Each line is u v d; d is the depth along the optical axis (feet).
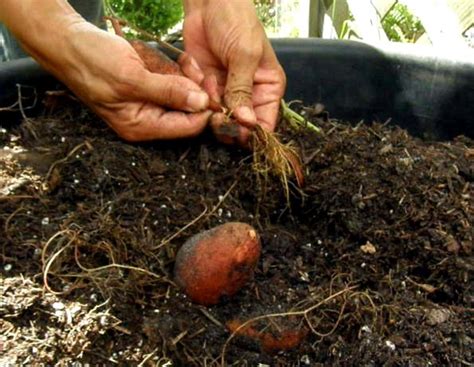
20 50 2.75
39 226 1.56
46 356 1.32
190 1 1.94
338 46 2.08
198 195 1.72
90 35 1.65
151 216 1.63
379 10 2.73
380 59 2.05
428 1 2.23
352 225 1.72
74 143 1.77
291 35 4.52
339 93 2.11
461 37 2.43
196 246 1.44
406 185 1.76
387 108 2.09
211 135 1.86
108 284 1.45
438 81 2.02
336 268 1.66
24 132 1.86
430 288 1.61
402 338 1.48
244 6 1.82
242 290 1.53
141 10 4.74
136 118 1.73
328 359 1.47
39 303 1.38
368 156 1.86
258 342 1.47
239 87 1.80
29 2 1.65
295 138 1.94
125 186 1.70
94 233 1.55
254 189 1.78
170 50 2.04
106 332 1.38
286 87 2.11
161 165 1.77
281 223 1.82
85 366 1.34
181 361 1.42
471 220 1.68
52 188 1.67
